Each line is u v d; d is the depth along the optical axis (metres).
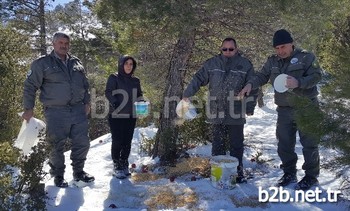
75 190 5.18
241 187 5.16
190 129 7.11
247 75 5.32
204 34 6.34
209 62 5.41
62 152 5.27
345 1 6.14
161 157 6.24
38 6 19.12
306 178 5.07
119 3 5.41
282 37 4.94
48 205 4.70
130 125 5.84
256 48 6.59
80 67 5.33
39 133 4.79
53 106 5.16
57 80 5.09
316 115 3.97
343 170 4.31
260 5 5.43
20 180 4.25
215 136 5.64
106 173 5.96
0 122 6.99
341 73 4.03
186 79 6.71
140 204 4.77
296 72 4.93
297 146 7.13
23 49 8.07
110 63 8.98
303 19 5.73
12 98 7.24
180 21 5.28
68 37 5.14
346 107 3.94
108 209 4.63
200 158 6.32
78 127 5.32
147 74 6.98
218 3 5.36
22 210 3.96
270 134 8.64
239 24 6.18
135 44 6.87
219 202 4.70
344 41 5.44
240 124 5.33
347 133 3.92
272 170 5.93
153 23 5.50
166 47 6.80
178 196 4.94
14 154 4.17
